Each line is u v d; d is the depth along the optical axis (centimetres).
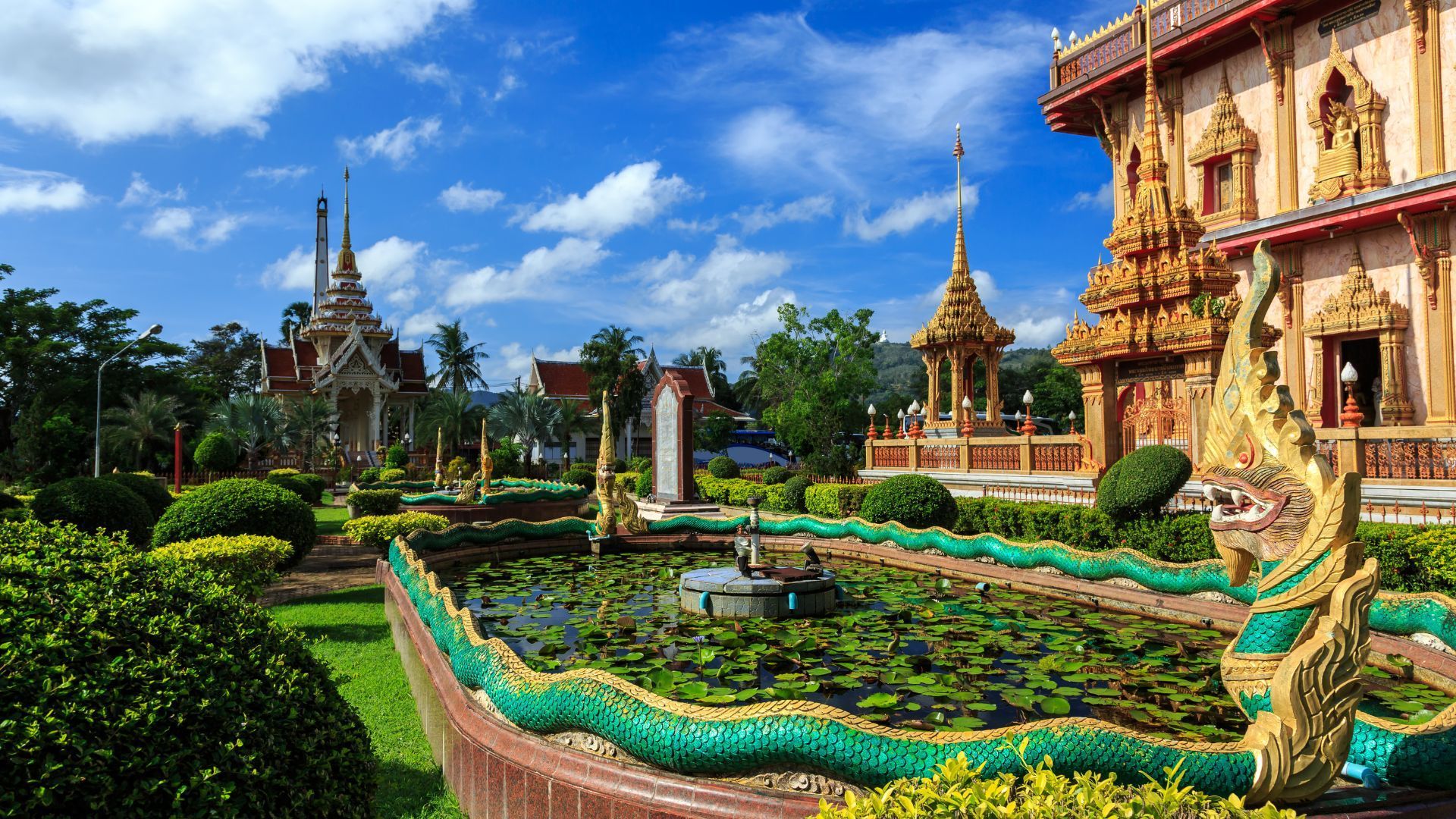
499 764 457
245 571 920
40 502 1191
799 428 3334
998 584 1041
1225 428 392
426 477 3912
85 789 267
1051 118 2595
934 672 670
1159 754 345
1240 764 342
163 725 292
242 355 7638
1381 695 584
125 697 290
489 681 501
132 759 277
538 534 1417
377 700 696
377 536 1420
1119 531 1209
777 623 855
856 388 4112
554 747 445
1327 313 1906
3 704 266
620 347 5078
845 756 366
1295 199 1998
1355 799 360
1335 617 345
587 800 412
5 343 4331
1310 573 353
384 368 5862
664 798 392
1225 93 2145
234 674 330
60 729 268
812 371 3972
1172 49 2173
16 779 257
